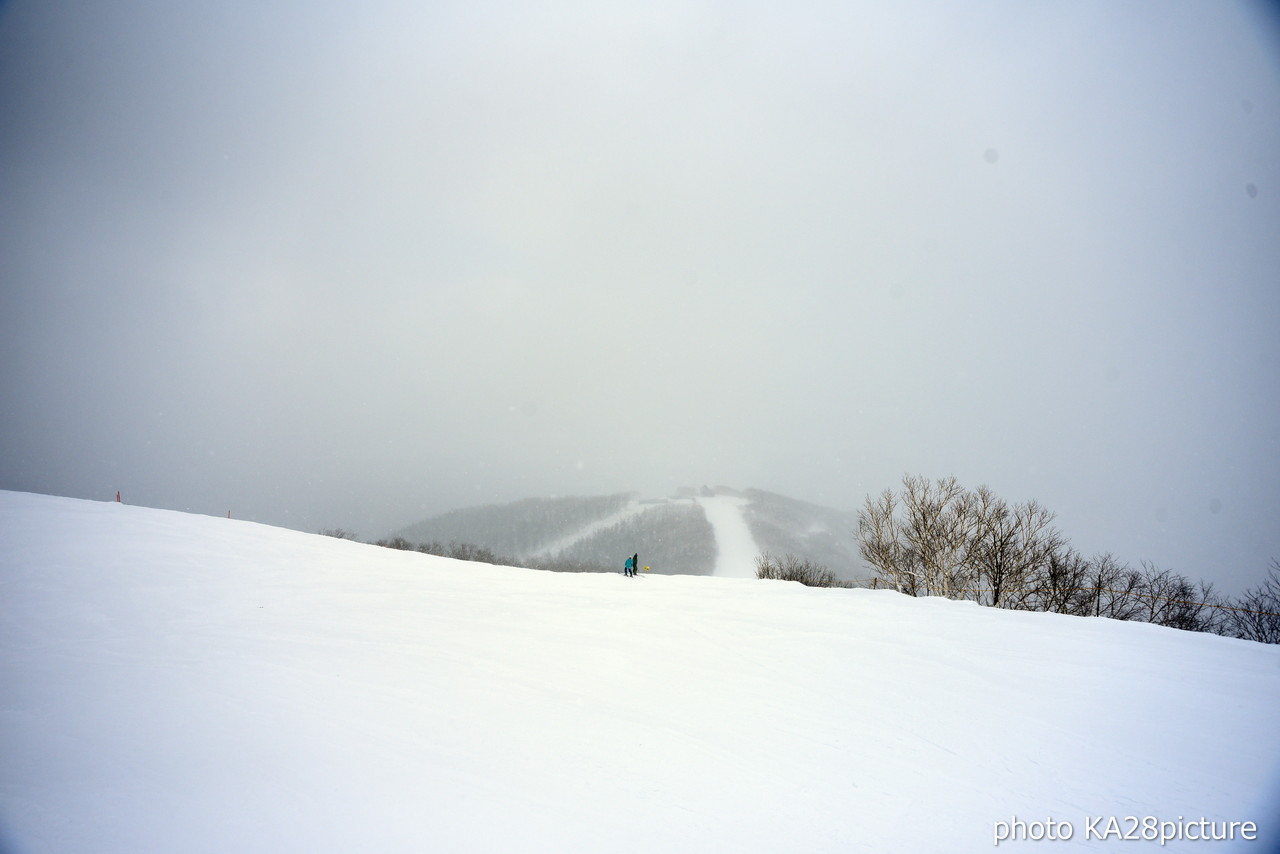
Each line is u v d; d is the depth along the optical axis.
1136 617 30.30
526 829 6.04
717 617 16.70
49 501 23.41
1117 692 11.20
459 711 8.92
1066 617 17.83
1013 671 12.41
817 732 9.05
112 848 5.19
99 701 8.23
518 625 14.38
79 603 13.05
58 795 5.94
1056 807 7.14
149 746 7.09
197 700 8.52
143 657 10.16
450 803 6.40
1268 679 12.01
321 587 16.59
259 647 11.15
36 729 7.30
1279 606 28.02
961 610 18.62
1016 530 34.28
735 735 8.78
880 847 6.15
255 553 19.53
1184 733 9.37
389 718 8.47
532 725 8.64
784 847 6.05
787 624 16.14
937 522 35.38
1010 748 8.73
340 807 6.14
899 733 9.14
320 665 10.40
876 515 37.06
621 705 9.70
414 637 12.61
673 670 11.70
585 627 14.70
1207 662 13.15
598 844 5.88
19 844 5.12
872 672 12.12
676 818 6.47
